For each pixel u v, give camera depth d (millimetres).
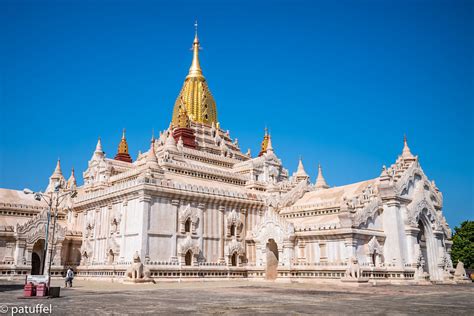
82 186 86812
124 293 37469
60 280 59750
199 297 33344
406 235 61812
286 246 61812
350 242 56281
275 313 23016
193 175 73750
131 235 58469
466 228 93188
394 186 62062
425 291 42750
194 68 107312
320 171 82188
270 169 87188
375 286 51031
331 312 23625
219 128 103062
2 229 61531
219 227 65938
